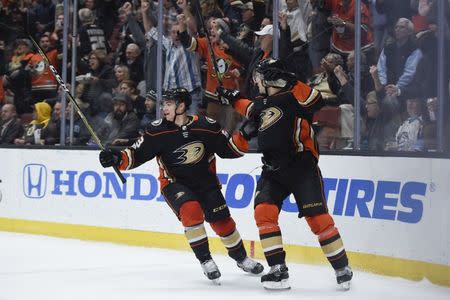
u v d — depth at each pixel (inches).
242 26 398.6
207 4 412.5
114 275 309.0
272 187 270.4
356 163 308.5
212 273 280.8
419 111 337.1
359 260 306.0
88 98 447.5
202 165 286.4
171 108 280.1
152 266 331.6
